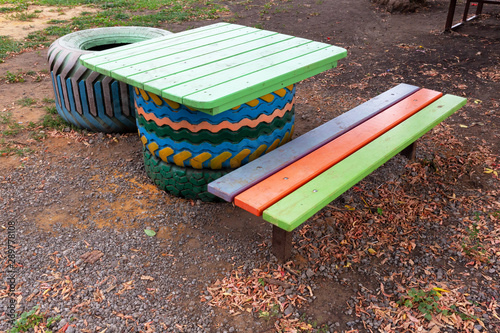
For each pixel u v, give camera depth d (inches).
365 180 143.3
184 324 92.4
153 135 123.7
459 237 117.0
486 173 146.4
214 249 113.9
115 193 137.2
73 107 168.4
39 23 362.6
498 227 119.3
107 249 112.8
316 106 202.2
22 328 89.1
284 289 101.6
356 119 136.9
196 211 128.3
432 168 150.2
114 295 98.7
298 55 124.7
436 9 378.6
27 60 266.2
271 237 118.0
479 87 215.6
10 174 145.4
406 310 95.0
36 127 178.7
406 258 110.4
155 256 111.0
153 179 136.6
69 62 161.8
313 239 116.6
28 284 100.7
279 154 114.2
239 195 95.4
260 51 129.3
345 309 96.3
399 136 124.6
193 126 115.3
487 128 176.4
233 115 115.1
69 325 90.4
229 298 99.1
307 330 91.3
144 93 117.6
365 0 417.1
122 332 89.7
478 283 101.8
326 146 118.9
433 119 136.5
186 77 107.1
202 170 125.0
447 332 89.7
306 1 428.5
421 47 278.8
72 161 155.2
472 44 279.6
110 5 427.2
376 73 240.1
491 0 313.1
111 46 204.1
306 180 102.0
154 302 97.5
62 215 126.2
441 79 227.0
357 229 120.7
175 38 146.9
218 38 146.0
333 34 316.5
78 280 102.2
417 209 129.2
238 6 415.2
